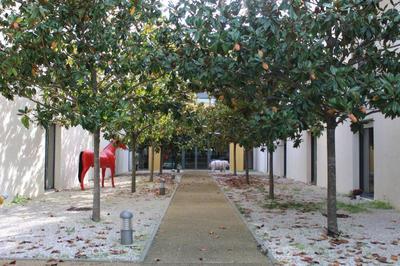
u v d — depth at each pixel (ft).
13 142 42.86
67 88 29.22
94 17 28.30
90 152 57.98
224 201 46.34
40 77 29.35
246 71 24.25
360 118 23.36
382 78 21.50
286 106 23.16
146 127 53.72
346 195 50.60
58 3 27.68
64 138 58.39
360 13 22.66
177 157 116.98
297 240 26.20
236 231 29.30
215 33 22.43
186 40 25.68
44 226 30.55
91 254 22.85
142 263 21.31
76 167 64.39
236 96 27.07
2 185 40.75
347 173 52.03
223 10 22.95
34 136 47.52
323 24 21.98
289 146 83.82
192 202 45.42
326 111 24.86
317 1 22.39
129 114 30.42
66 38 28.99
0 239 26.32
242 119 45.55
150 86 30.78
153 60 27.86
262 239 26.50
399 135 38.42
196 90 28.14
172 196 50.72
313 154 70.38
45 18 26.35
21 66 27.37
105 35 29.14
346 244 25.09
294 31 22.13
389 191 40.50
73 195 50.83
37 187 48.49
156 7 30.22
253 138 43.80
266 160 112.06
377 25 23.73
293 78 23.32
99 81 34.32
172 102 32.17
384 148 41.55
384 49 25.73
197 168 129.59
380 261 21.56
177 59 26.43
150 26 30.71
